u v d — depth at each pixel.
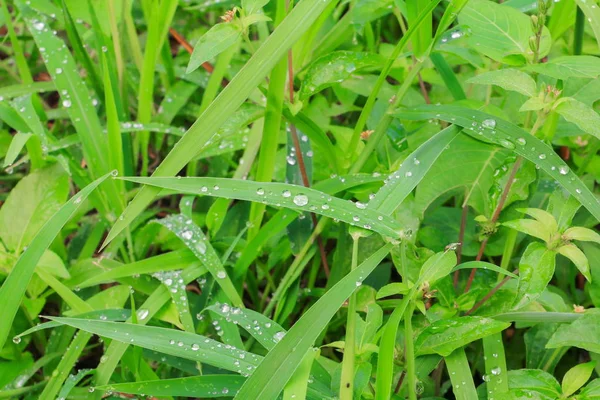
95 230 1.12
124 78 1.19
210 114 0.95
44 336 1.09
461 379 0.95
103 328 0.95
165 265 1.04
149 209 1.17
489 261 1.07
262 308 1.11
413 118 1.01
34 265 0.95
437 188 1.00
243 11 0.95
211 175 1.18
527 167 0.99
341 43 1.21
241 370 0.94
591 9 1.00
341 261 1.06
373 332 0.93
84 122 1.11
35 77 1.37
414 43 1.02
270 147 1.03
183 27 1.32
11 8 1.39
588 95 1.04
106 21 1.22
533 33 0.99
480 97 1.13
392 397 0.94
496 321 0.94
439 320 0.94
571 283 1.07
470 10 1.01
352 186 1.03
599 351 0.93
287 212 1.04
